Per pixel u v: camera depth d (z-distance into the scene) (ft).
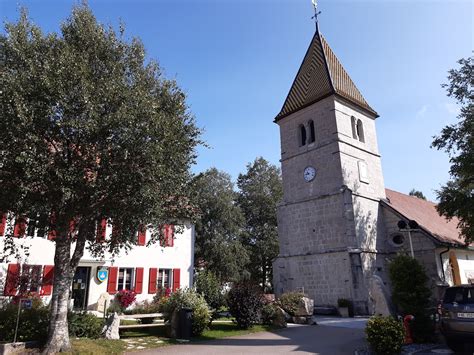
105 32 37.93
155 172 32.91
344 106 89.10
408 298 41.73
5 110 28.60
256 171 159.53
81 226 36.70
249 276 126.72
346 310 71.46
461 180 67.62
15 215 33.47
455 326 34.09
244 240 146.10
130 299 65.51
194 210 42.39
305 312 59.36
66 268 34.78
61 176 29.48
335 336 45.62
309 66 98.07
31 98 29.84
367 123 94.68
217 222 120.57
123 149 32.04
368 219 81.76
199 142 40.16
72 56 31.91
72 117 30.40
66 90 30.53
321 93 89.15
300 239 85.92
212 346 39.01
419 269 43.37
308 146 89.66
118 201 34.53
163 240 41.57
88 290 64.64
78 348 33.32
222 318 62.13
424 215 96.84
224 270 116.16
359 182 84.89
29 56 32.35
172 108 38.50
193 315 45.52
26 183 29.60
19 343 32.58
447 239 83.41
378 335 33.73
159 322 50.49
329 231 80.64
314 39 100.83
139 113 32.63
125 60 37.93
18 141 28.30
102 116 32.19
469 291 35.06
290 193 91.20
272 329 52.34
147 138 32.94
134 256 70.69
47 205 31.53
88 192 32.63
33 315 37.65
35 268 58.59
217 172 127.24
